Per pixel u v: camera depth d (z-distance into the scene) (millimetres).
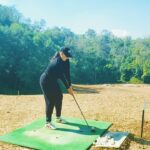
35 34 69938
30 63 53281
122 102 10641
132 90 29984
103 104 10109
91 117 8023
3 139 5867
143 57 98812
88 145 5664
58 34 113750
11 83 50406
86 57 86438
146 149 5711
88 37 140625
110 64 84750
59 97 6828
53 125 6594
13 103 9609
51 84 6461
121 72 84438
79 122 7199
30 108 8938
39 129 6535
